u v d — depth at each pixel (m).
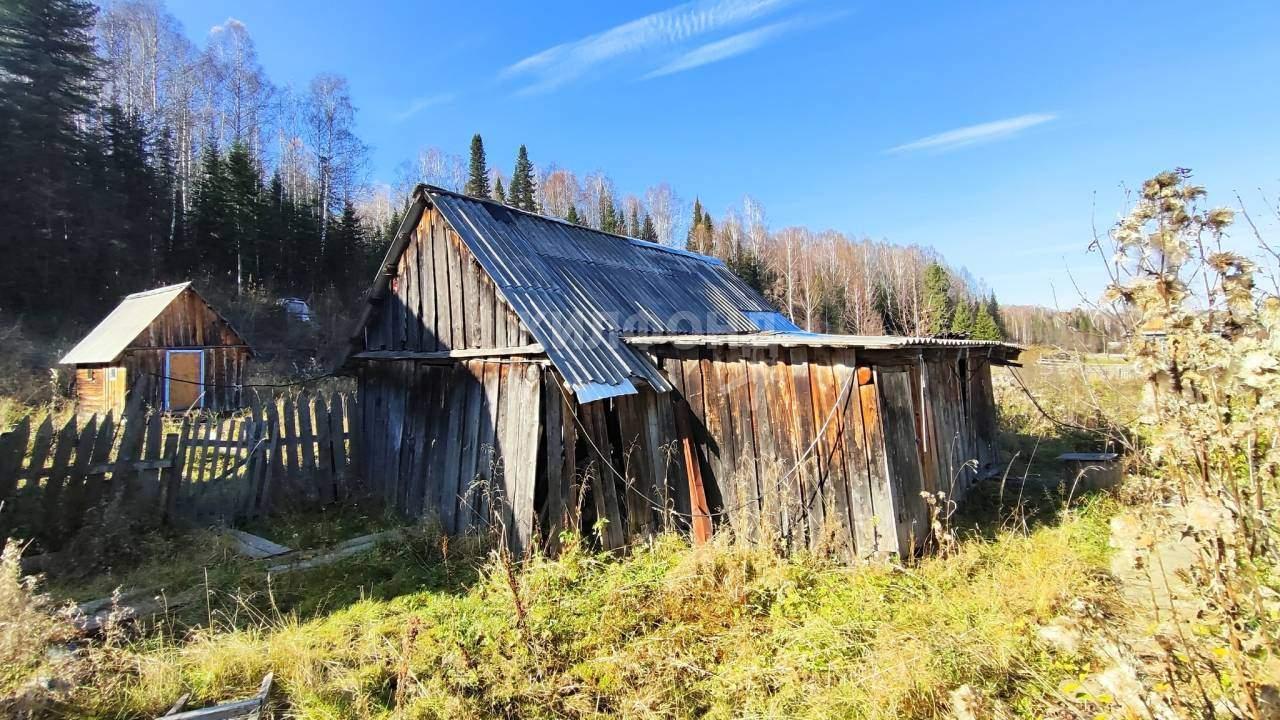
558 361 6.66
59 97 27.50
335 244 38.62
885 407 6.18
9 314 22.14
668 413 7.65
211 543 6.87
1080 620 3.08
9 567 4.11
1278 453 2.15
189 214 32.31
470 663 4.36
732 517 6.71
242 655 4.52
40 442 6.54
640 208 72.75
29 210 23.84
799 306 50.53
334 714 3.94
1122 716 2.90
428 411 8.48
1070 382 13.45
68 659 4.04
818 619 4.84
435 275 8.73
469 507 7.41
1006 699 3.77
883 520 6.00
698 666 4.44
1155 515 2.48
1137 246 2.36
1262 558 2.38
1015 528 6.58
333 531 7.86
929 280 56.56
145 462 7.23
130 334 16.92
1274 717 2.13
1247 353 2.14
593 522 6.89
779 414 6.80
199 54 39.69
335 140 43.81
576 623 4.96
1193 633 2.60
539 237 10.00
